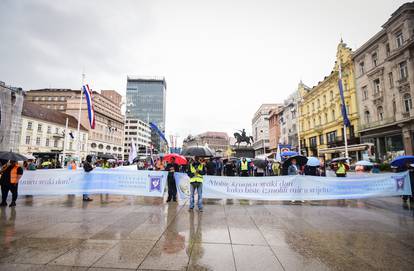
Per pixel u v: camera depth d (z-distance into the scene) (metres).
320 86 42.94
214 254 4.04
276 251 4.21
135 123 108.62
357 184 9.60
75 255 3.89
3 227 5.50
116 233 5.11
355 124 34.16
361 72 33.66
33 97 80.00
